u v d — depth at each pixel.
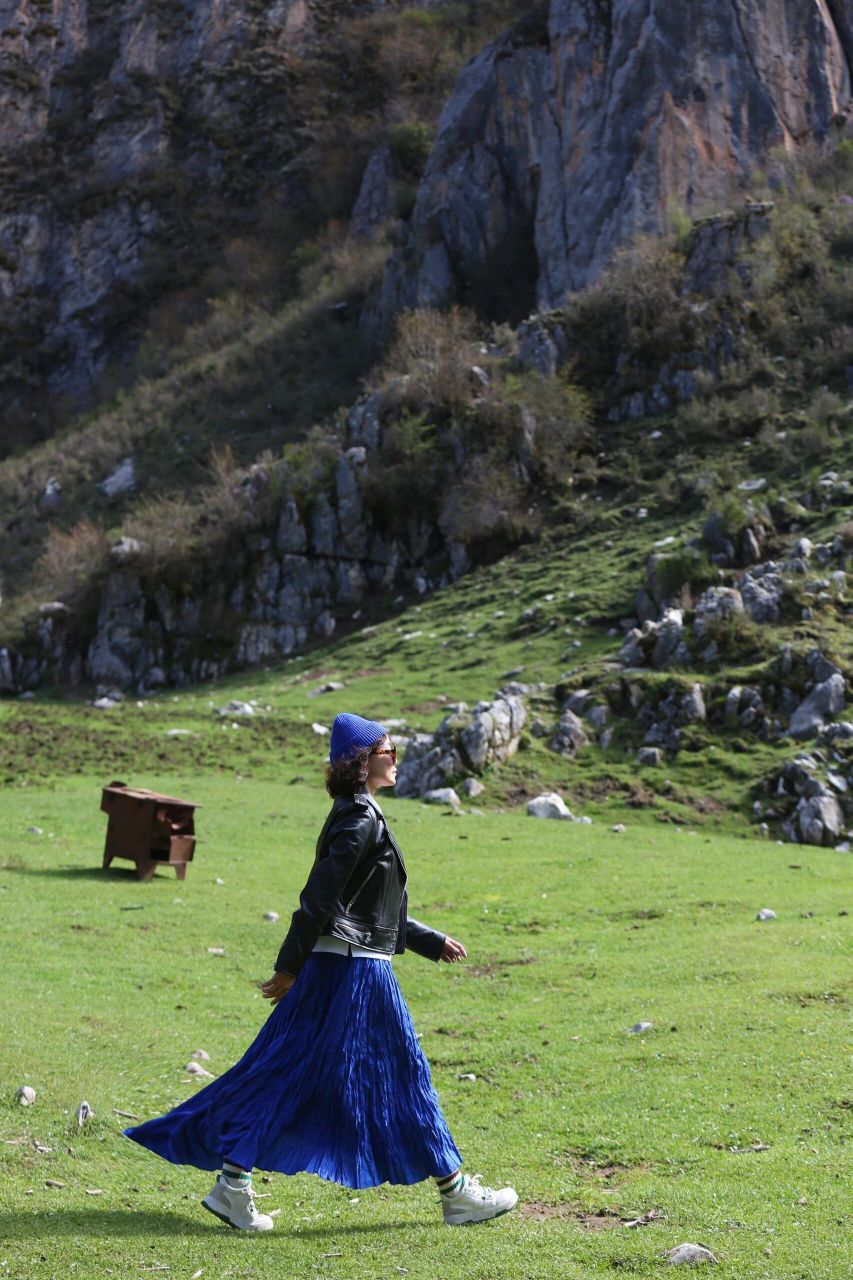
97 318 92.88
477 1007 10.17
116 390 80.62
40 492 61.19
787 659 24.47
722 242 49.50
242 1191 5.22
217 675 42.84
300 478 45.16
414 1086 5.11
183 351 79.62
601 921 13.22
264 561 44.22
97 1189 5.80
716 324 47.31
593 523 41.59
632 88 60.50
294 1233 5.24
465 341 51.59
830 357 44.94
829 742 21.95
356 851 5.06
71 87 103.19
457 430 44.84
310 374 64.69
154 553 44.38
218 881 14.97
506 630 35.06
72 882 14.41
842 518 34.19
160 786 22.53
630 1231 5.21
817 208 52.44
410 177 81.06
